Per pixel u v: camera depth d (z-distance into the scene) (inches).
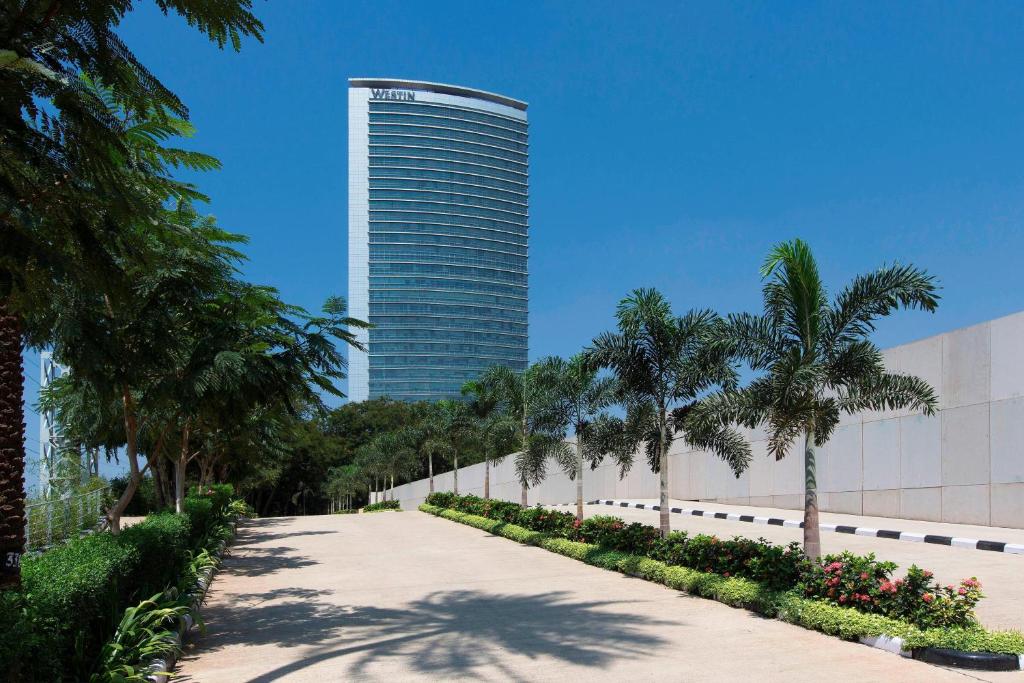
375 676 301.3
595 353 565.3
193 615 394.9
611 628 381.7
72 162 162.4
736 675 288.7
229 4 159.3
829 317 420.5
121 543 347.6
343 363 471.5
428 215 5088.6
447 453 1363.2
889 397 416.5
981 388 673.0
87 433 543.2
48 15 152.4
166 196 235.3
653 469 607.8
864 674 283.7
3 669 186.7
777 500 948.0
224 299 436.1
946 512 704.4
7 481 251.1
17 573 248.1
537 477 848.3
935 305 397.1
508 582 551.5
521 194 5472.4
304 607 469.7
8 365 257.9
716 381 535.8
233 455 1157.1
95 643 287.1
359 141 5083.7
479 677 295.4
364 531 994.1
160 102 169.2
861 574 357.7
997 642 294.5
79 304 288.7
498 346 5191.9
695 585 472.4
